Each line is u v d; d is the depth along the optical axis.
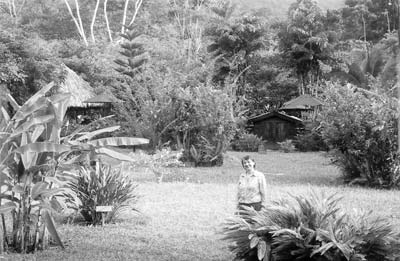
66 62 36.84
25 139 7.01
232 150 30.00
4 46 23.56
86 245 7.67
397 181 14.64
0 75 22.84
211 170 19.16
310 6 41.62
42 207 7.05
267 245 6.24
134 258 6.92
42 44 29.80
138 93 24.00
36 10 56.66
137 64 33.75
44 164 7.11
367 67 35.62
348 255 5.83
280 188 13.57
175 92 22.06
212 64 32.00
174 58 37.72
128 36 35.03
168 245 7.72
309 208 6.40
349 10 52.66
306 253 6.13
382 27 51.31
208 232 8.67
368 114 14.70
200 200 11.91
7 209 6.77
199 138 21.14
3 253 7.03
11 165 7.06
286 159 23.77
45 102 6.95
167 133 22.41
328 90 15.61
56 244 7.74
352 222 6.31
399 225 8.51
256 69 42.00
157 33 50.19
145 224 9.36
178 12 52.94
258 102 40.78
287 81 41.00
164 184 14.64
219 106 21.05
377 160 14.74
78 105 29.89
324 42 38.03
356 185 15.02
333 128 14.98
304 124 29.55
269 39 43.59
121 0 60.56
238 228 6.55
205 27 47.28
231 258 6.98
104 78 37.03
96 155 7.50
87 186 9.28
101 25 57.84
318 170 18.95
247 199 8.16
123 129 24.58
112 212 9.45
